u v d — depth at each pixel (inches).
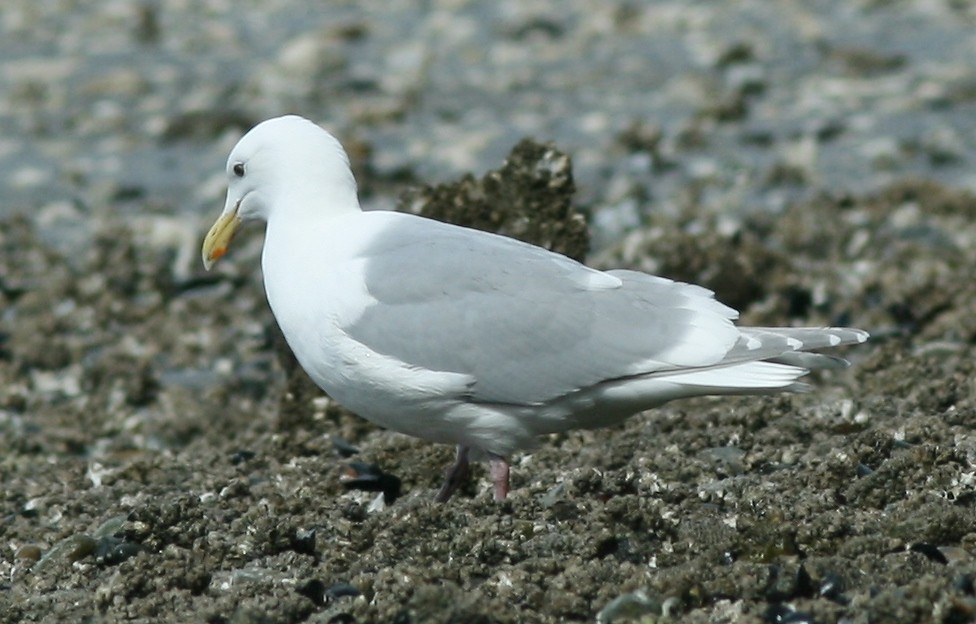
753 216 863.1
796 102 1142.3
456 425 418.9
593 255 768.9
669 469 440.1
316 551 392.5
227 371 699.4
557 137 1086.4
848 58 1226.0
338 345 415.8
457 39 1370.6
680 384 406.9
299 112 1166.3
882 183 948.0
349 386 421.1
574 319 409.1
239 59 1339.8
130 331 756.0
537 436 425.4
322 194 438.9
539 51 1322.6
